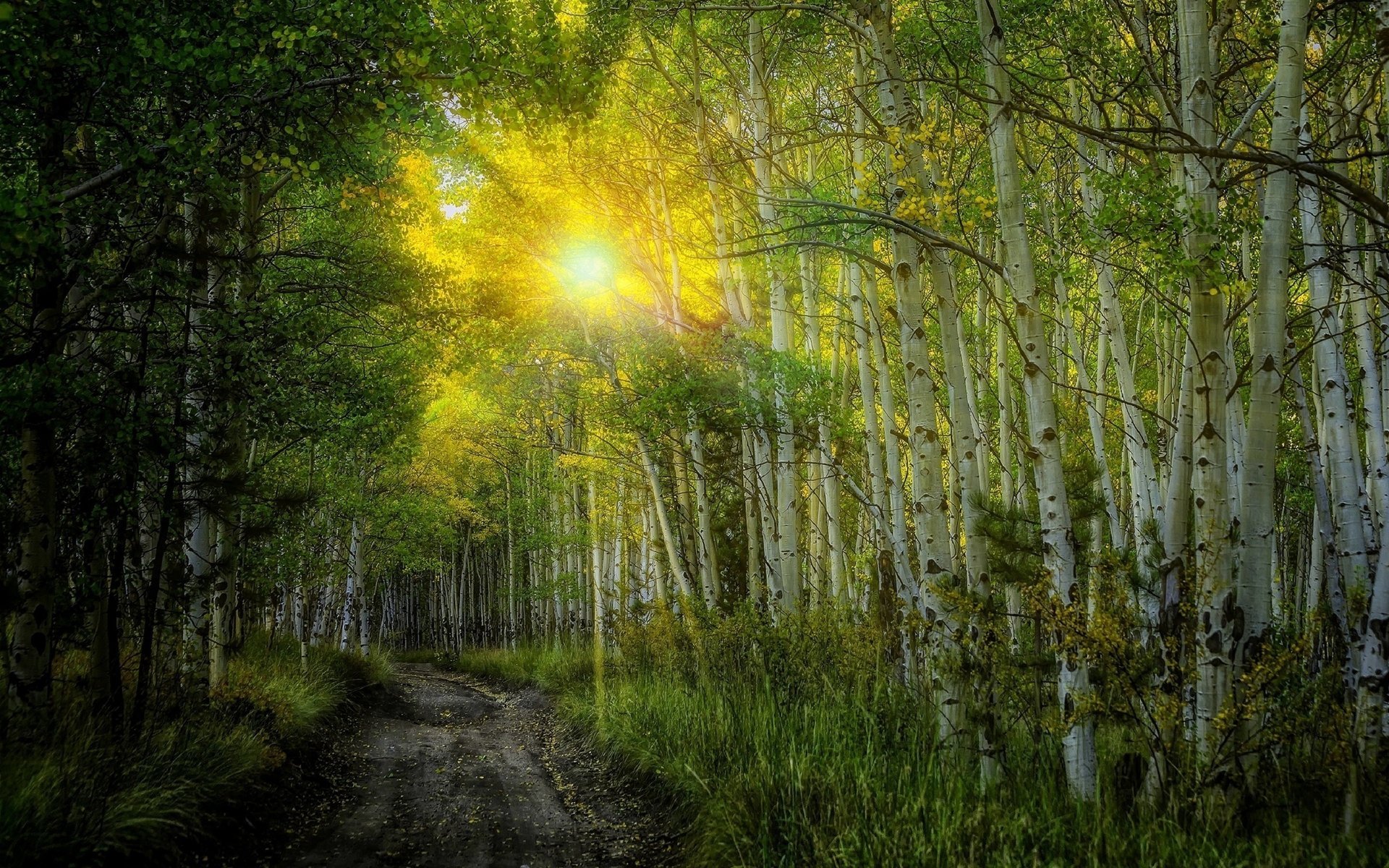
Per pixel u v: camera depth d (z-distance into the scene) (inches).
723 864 228.5
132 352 276.7
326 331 397.4
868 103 379.2
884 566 363.6
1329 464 255.6
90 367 265.9
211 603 369.4
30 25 219.1
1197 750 189.3
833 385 402.0
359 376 424.2
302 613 744.3
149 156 243.3
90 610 277.1
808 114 446.3
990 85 219.0
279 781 327.6
